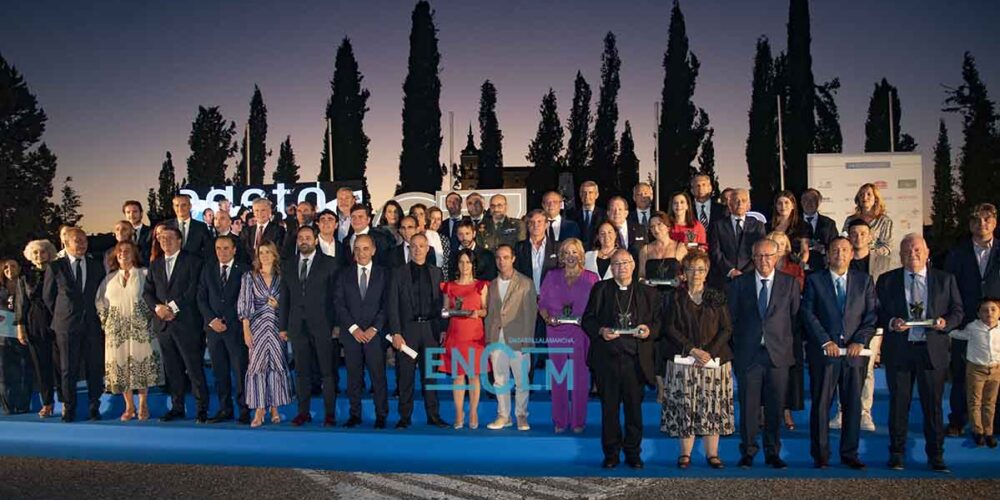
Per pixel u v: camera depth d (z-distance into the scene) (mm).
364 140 32719
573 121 36375
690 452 6918
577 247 7559
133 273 8617
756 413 6820
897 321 6637
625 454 6965
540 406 8203
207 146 43062
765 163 32250
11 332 8992
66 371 8484
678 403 6707
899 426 6770
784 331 6746
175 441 7996
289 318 8164
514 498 6121
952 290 6781
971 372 6945
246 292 8094
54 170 37406
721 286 7828
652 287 7074
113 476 6902
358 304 7969
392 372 9578
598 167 35906
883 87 35281
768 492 6129
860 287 6812
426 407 8000
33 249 8938
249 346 8125
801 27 30516
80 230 8734
